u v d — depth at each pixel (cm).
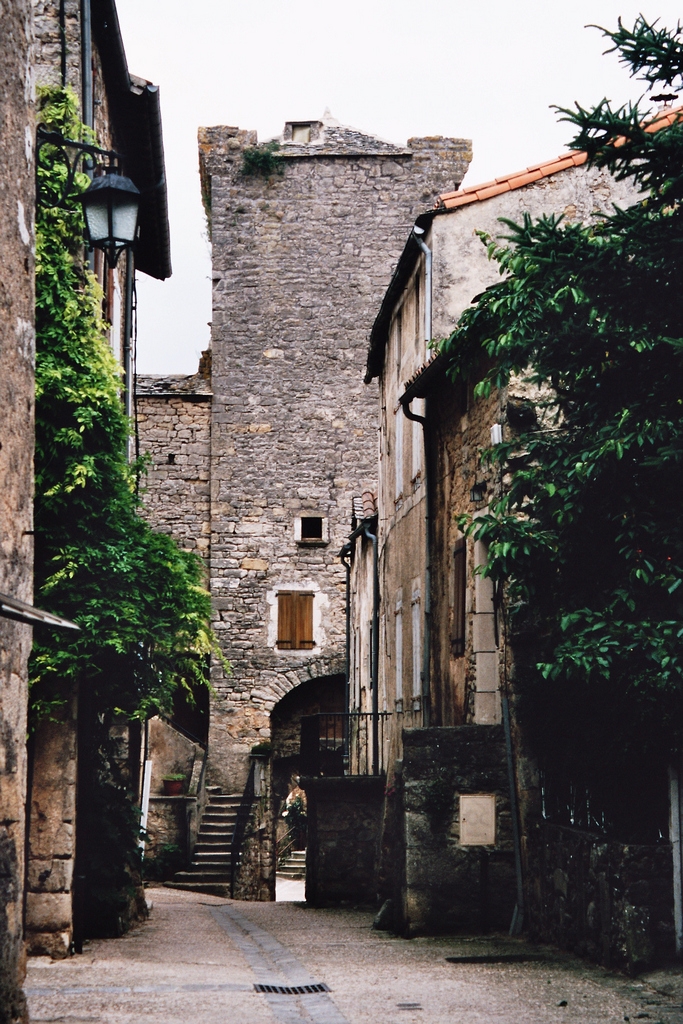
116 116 1426
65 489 1016
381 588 2000
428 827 1097
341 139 2906
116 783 1201
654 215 818
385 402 1942
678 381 820
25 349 651
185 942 1127
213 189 2894
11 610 493
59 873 994
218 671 2761
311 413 2845
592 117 762
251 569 2800
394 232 2895
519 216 1412
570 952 930
